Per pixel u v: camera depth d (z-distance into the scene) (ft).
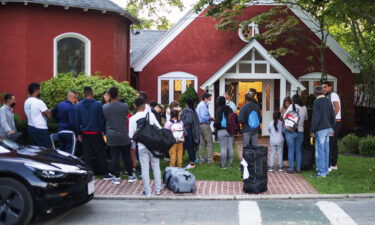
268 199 24.81
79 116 28.50
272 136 32.37
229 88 56.90
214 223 19.86
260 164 25.71
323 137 29.94
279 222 19.99
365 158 38.68
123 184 27.86
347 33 66.90
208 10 49.73
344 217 20.83
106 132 27.73
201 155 36.09
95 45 45.37
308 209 22.41
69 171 20.04
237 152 42.19
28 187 18.75
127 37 52.80
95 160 30.68
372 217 20.81
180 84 56.13
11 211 18.71
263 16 49.44
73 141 29.45
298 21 56.03
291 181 29.07
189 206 23.15
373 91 70.54
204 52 55.72
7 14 41.29
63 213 21.70
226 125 32.94
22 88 41.42
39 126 28.58
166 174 27.07
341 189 26.48
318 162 30.40
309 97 46.47
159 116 35.68
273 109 56.85
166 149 24.73
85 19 44.70
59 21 43.09
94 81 38.37
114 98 27.45
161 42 55.83
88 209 22.48
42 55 42.22
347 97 56.59
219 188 26.99
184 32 55.77
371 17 39.50
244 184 25.95
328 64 56.54
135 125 24.82
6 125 28.40
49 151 22.50
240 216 21.04
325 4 46.52
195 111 33.30
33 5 41.55
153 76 55.88
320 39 56.18
